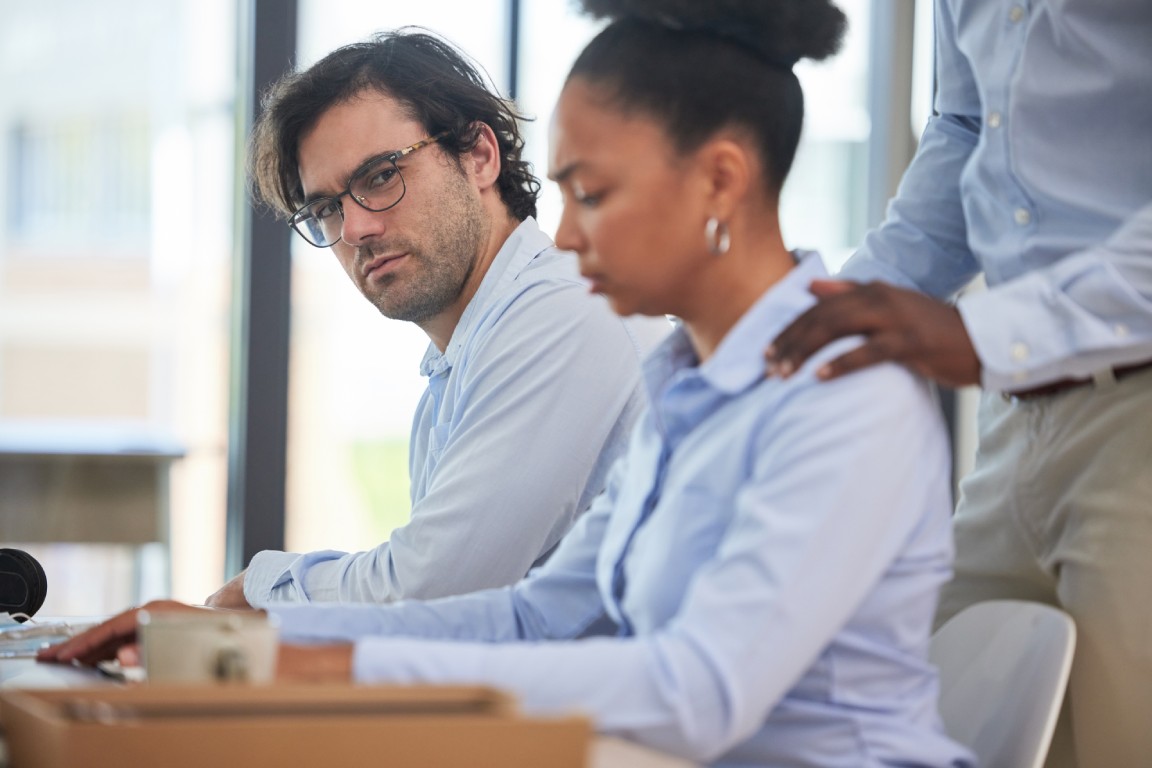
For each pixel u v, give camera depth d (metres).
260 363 6.66
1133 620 2.19
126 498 6.77
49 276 6.81
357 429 6.78
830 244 7.72
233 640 1.53
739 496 1.76
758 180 1.87
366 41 3.27
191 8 6.80
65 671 2.12
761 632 1.64
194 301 6.82
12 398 6.77
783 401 1.77
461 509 2.91
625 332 3.06
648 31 1.85
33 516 6.70
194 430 6.82
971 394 7.51
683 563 1.83
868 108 7.72
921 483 1.79
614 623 2.22
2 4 6.77
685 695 1.62
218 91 6.78
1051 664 2.00
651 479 1.95
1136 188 2.26
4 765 1.38
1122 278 2.00
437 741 1.26
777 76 1.88
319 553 3.05
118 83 6.79
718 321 1.92
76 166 6.85
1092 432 2.24
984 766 2.07
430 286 3.19
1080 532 2.26
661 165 1.83
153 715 1.29
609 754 1.48
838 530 1.68
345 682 1.69
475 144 3.22
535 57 6.93
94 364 6.80
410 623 2.24
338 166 3.13
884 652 1.82
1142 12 2.23
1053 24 2.29
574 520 2.98
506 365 3.02
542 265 3.15
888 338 1.78
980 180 2.44
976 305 1.95
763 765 1.82
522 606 2.25
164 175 6.82
